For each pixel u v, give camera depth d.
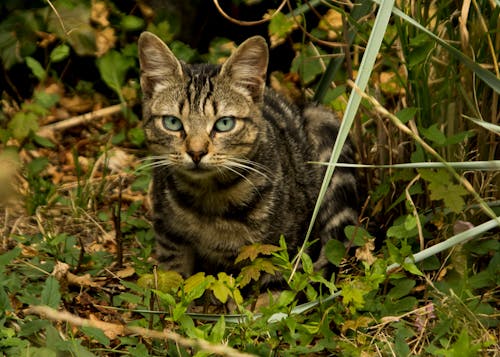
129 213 7.22
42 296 5.28
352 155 6.90
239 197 5.95
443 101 6.29
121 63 8.61
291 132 6.73
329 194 6.71
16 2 8.80
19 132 7.98
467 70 6.04
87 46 8.67
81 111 9.20
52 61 8.68
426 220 6.17
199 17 9.40
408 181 6.54
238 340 5.09
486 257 6.21
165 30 8.57
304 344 5.11
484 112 6.22
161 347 5.36
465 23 5.86
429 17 6.53
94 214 7.54
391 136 6.64
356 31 6.68
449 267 5.92
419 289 6.01
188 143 5.78
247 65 5.99
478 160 6.28
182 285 5.14
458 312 5.44
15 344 4.95
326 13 8.73
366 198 6.93
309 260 5.20
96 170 8.35
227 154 5.85
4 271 5.97
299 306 5.32
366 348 5.23
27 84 9.30
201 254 6.32
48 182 7.82
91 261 6.56
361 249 5.76
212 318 5.32
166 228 6.22
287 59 9.41
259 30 9.50
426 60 6.13
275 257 5.59
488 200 6.24
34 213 7.43
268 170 6.08
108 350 5.29
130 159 8.43
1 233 7.13
